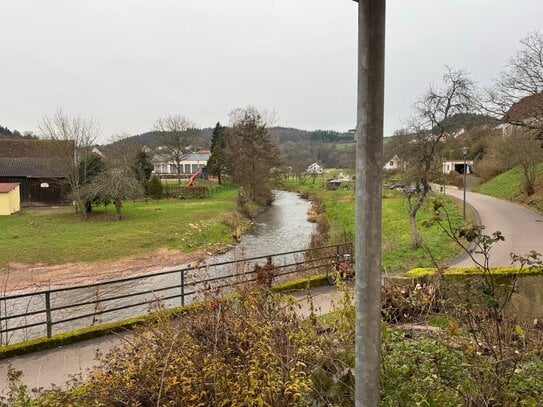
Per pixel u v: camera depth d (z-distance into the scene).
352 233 16.47
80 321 9.43
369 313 1.90
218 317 2.76
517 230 15.86
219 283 6.88
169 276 13.80
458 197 27.42
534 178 24.38
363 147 1.85
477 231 2.72
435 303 4.90
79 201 25.47
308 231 22.70
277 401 2.42
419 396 2.60
